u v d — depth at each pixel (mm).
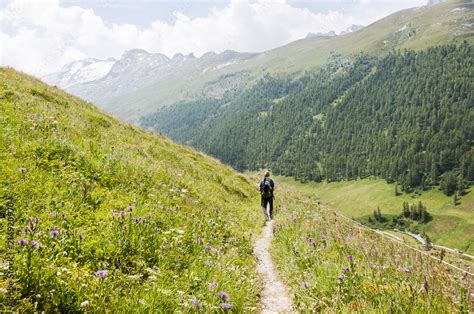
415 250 8641
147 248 6832
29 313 4039
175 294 5438
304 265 8391
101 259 6078
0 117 12117
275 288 7988
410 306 5184
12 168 8742
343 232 11055
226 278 6676
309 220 14250
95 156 12500
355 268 6855
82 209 8039
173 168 18359
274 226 13727
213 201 15719
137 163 13859
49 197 7898
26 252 4785
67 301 4453
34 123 12852
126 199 9883
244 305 6184
